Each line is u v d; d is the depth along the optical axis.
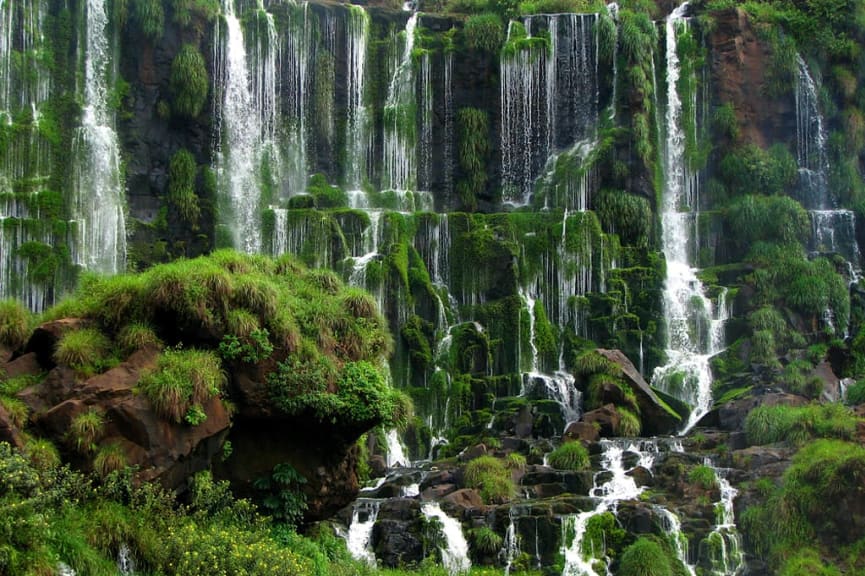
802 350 38.66
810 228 42.66
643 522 27.38
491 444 33.59
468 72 45.78
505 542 27.36
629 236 42.28
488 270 40.94
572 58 45.38
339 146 44.91
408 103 45.41
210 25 42.91
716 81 45.56
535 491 29.67
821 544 26.81
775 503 27.55
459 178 44.94
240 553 19.59
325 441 24.25
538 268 41.28
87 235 38.88
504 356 39.59
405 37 46.09
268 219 40.72
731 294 40.84
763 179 43.97
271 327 23.30
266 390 22.97
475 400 38.03
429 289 39.88
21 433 19.72
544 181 44.25
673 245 43.53
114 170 39.94
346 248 40.22
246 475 23.20
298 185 43.91
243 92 43.28
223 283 22.77
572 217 41.59
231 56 43.12
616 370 35.56
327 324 24.66
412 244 41.06
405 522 27.73
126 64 41.44
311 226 40.34
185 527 19.97
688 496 28.75
